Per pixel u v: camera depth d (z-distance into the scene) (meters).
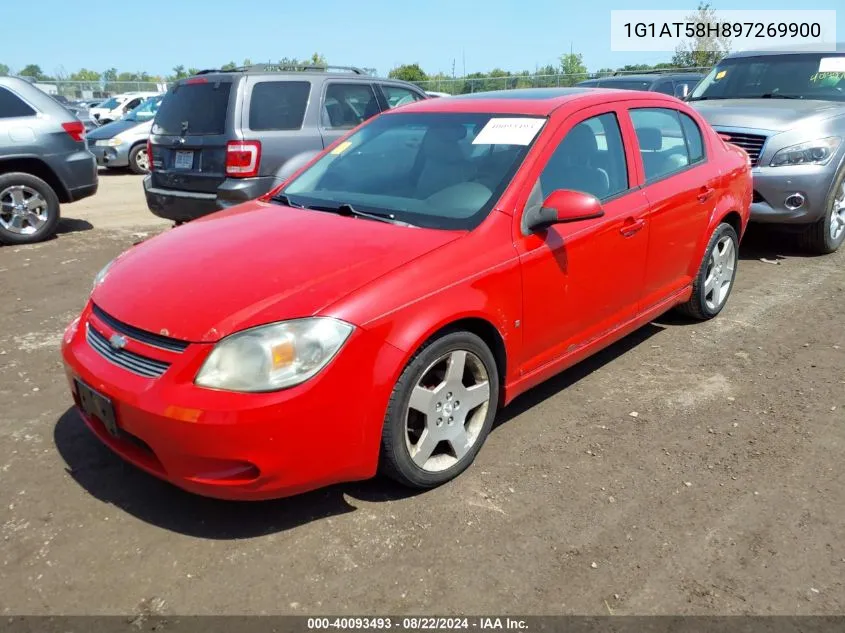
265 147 6.76
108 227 9.02
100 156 14.74
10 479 3.22
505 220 3.33
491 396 3.34
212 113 6.80
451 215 3.38
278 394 2.57
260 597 2.53
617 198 3.98
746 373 4.43
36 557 2.72
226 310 2.69
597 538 2.85
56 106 8.15
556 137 3.67
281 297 2.72
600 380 4.33
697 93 8.48
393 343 2.79
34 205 7.95
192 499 3.10
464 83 28.45
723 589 2.58
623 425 3.77
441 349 2.99
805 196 6.62
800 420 3.83
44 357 4.62
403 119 4.27
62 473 3.28
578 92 4.24
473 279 3.09
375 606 2.49
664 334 5.08
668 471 3.34
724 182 4.99
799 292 6.02
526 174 3.48
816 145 6.62
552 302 3.55
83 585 2.58
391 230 3.29
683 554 2.76
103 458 3.41
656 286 4.47
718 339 4.98
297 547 2.79
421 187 3.66
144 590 2.56
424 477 3.09
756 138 6.78
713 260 5.10
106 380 2.77
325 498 3.11
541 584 2.60
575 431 3.71
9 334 5.03
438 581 2.61
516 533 2.88
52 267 6.88
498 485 3.21
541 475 3.29
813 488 3.21
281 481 2.67
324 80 7.39
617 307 4.12
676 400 4.07
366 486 3.20
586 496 3.13
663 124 4.57
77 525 2.91
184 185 7.13
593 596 2.54
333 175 4.08
